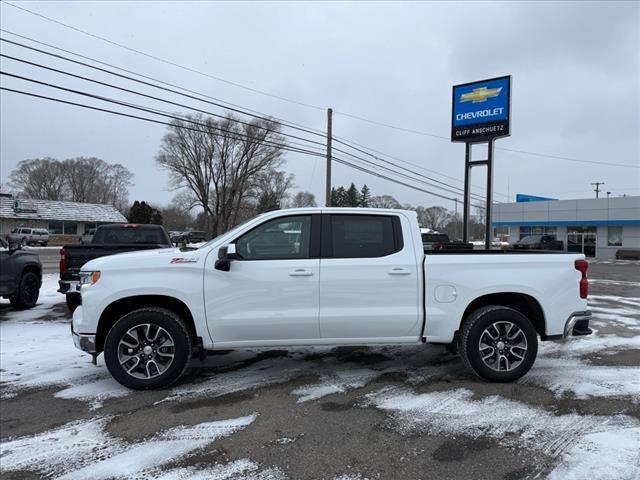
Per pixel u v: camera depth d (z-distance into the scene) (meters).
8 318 9.06
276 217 5.17
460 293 5.16
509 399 4.69
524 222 41.59
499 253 5.38
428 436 3.87
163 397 4.75
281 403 4.59
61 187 93.06
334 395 4.81
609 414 4.32
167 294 4.89
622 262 32.84
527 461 3.46
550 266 5.28
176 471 3.34
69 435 3.91
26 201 58.12
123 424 4.12
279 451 3.62
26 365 5.88
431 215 106.00
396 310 5.09
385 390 4.95
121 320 4.87
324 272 5.03
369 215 5.27
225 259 4.88
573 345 7.02
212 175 58.00
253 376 5.42
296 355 6.34
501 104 18.14
